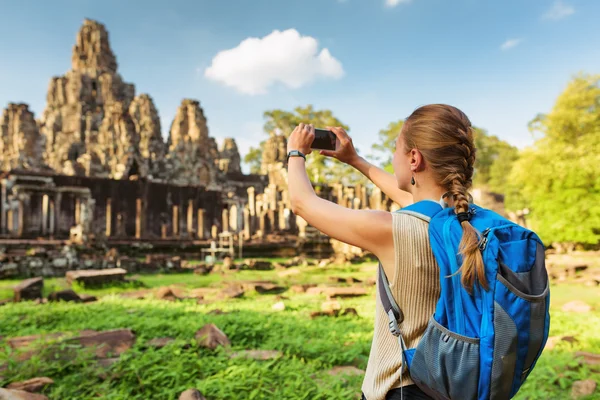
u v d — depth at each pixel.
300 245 29.31
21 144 49.94
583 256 23.47
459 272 1.14
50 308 8.34
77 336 5.22
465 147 1.33
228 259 20.55
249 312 8.27
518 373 1.08
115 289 13.17
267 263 20.81
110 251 19.72
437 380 1.14
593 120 28.14
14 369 4.21
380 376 1.32
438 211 1.29
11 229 26.03
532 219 30.86
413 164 1.40
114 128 45.59
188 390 3.45
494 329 1.08
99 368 4.22
